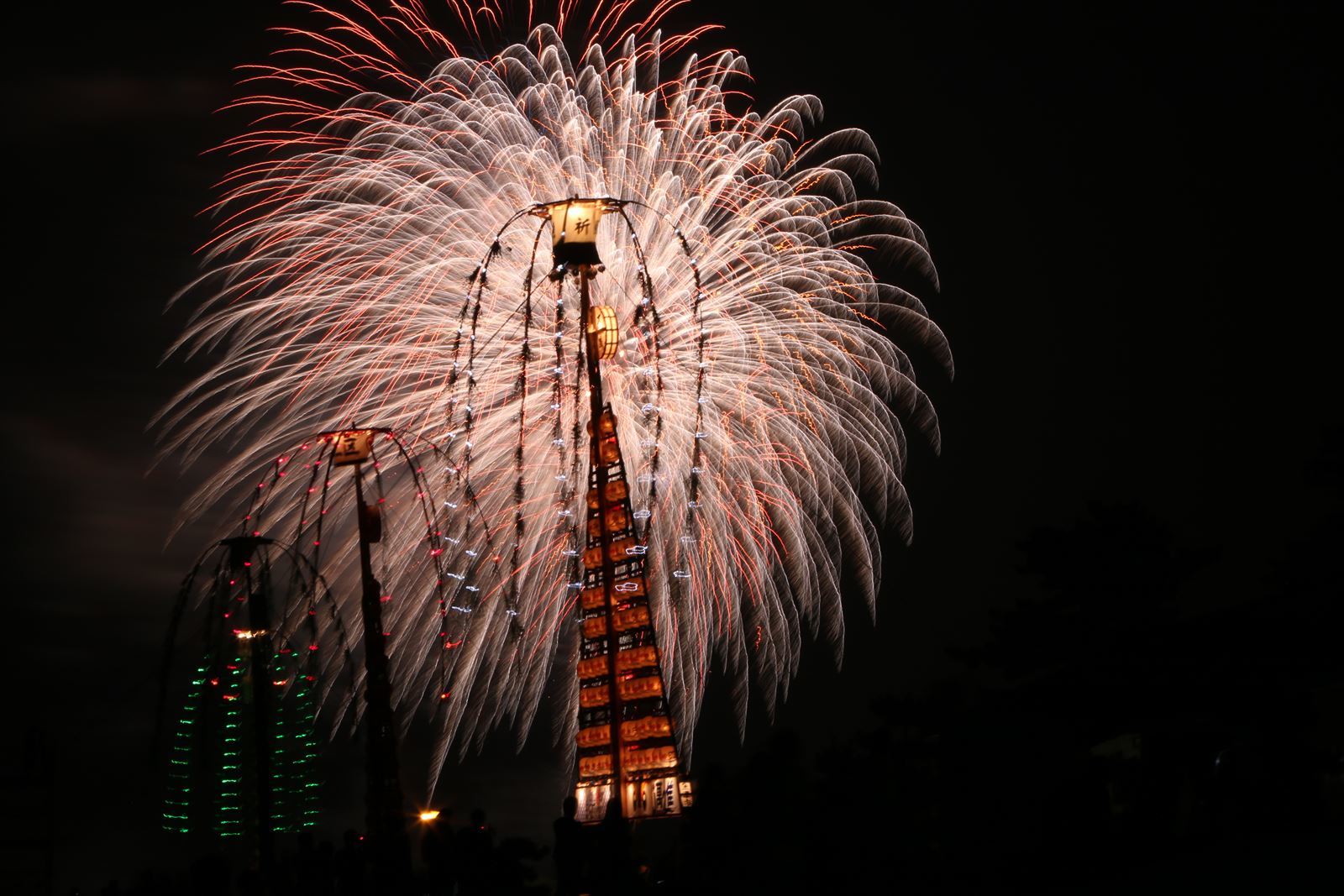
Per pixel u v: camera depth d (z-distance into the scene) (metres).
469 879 17.22
